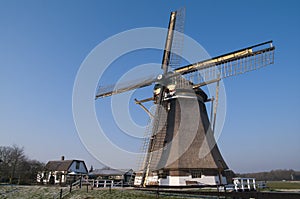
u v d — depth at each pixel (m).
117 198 16.58
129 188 21.78
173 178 19.91
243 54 21.12
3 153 53.88
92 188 22.30
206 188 19.39
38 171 52.38
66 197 19.61
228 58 22.00
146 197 15.77
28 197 21.73
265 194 7.76
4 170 52.16
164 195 15.41
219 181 21.03
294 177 101.56
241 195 8.66
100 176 46.19
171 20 27.25
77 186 26.17
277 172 105.38
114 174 45.66
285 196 7.28
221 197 12.95
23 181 49.00
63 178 52.41
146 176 21.31
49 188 25.55
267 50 20.11
